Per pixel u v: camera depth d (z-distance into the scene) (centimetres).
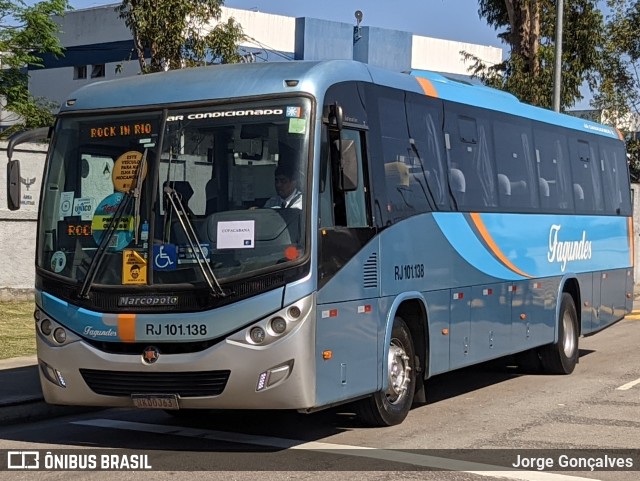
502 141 1266
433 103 1099
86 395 862
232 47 2255
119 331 838
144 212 855
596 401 1171
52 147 918
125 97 901
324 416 1056
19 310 1809
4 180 1897
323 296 840
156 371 828
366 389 914
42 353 884
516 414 1080
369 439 933
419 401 1057
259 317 809
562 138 1472
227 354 809
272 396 811
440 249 1075
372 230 930
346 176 851
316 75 871
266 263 817
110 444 917
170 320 823
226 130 855
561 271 1422
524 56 2859
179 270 831
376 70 996
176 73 918
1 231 1897
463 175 1148
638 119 3262
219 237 829
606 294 1612
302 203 828
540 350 1405
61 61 5038
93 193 882
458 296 1115
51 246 892
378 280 937
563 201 1448
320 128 854
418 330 1041
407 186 1015
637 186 2988
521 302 1287
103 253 859
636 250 2989
